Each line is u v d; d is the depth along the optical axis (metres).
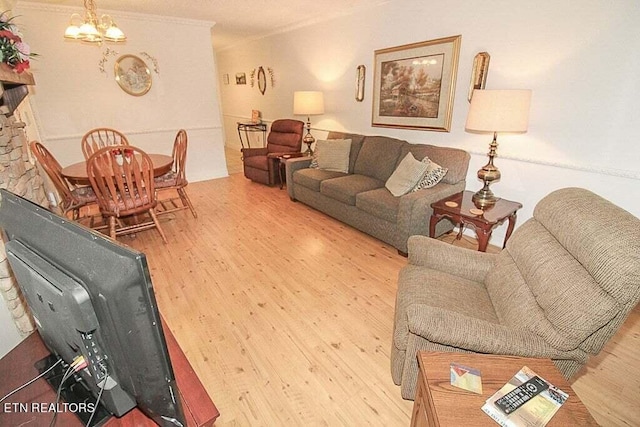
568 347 1.10
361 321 1.98
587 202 1.27
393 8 3.30
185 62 4.69
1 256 1.22
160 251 2.88
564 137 2.31
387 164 3.42
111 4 3.65
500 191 2.78
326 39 4.26
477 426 0.83
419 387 1.06
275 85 5.64
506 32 2.47
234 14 4.14
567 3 2.12
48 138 3.97
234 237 3.17
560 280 1.17
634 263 0.96
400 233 2.70
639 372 1.60
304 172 3.88
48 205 2.96
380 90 3.66
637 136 1.99
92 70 4.06
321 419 1.39
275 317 2.02
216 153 5.38
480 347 1.15
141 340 0.58
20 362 0.92
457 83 2.90
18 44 1.59
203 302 2.17
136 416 0.77
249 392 1.51
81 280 0.59
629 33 1.91
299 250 2.90
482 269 1.71
